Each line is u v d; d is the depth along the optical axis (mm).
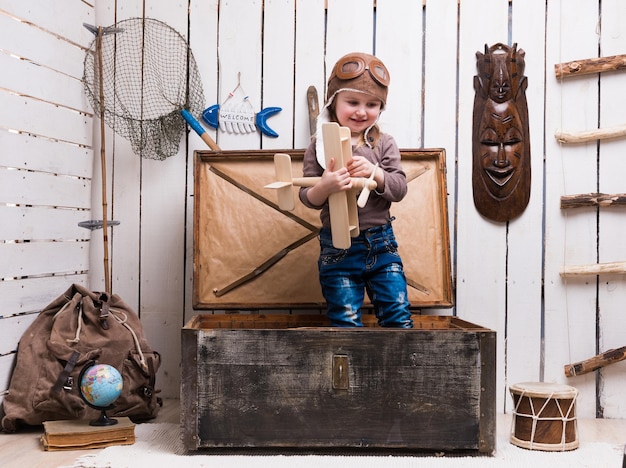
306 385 1848
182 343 1853
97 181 2586
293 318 2422
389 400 1845
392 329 1852
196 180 2432
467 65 2445
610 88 2389
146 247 2561
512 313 2430
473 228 2445
